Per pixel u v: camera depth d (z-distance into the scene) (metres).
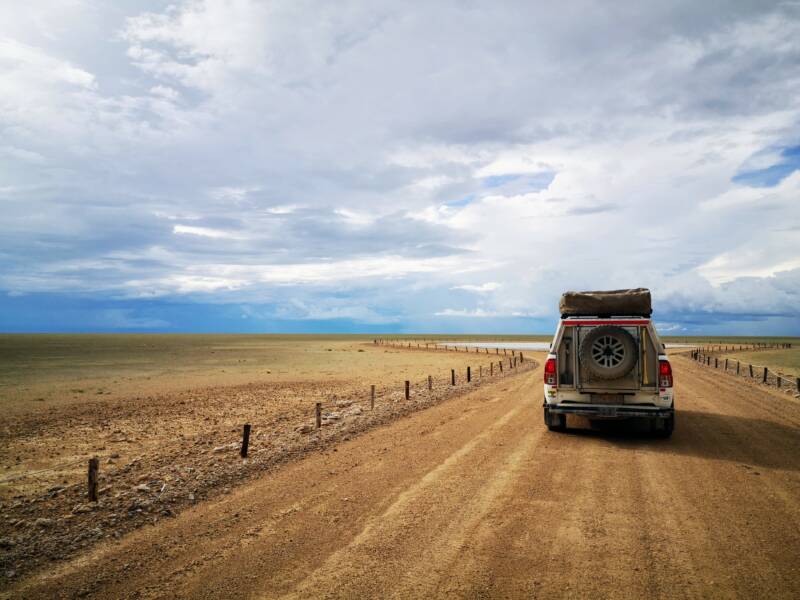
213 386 24.83
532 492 6.12
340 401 17.86
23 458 10.33
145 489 7.23
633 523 5.06
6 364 42.56
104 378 30.03
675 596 3.61
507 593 3.70
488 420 11.41
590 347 9.38
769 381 22.03
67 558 4.74
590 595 3.64
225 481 7.31
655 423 9.30
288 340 139.25
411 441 9.34
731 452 8.17
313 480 6.99
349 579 4.00
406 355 58.94
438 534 4.86
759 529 4.86
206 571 4.27
